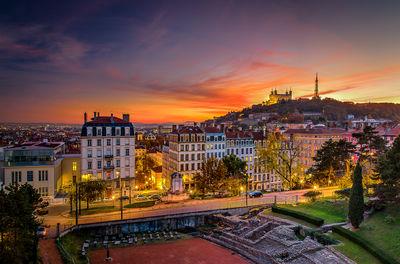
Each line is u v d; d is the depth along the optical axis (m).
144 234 63.81
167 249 57.19
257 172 122.56
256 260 51.09
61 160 93.19
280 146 127.31
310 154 138.75
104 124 92.88
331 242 49.12
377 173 61.97
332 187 91.75
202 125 131.50
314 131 143.12
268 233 56.53
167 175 117.94
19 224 37.69
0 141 124.50
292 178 111.81
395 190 51.31
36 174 79.25
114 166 93.81
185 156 106.75
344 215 60.88
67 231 56.81
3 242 37.38
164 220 66.31
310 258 44.97
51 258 45.81
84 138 90.19
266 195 86.56
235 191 91.75
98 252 55.25
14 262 37.12
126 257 53.34
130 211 71.00
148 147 198.75
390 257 41.06
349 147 85.31
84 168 90.38
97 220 63.69
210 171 88.69
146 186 128.25
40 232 53.25
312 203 70.50
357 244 47.53
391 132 119.06
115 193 93.38
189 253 55.34
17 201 38.59
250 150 120.81
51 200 79.19
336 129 150.25
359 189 52.44
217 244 59.91
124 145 95.06
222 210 71.06
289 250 49.16
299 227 56.91
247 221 65.12
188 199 84.00
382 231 49.19
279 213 66.94
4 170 76.94
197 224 69.06
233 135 119.38
